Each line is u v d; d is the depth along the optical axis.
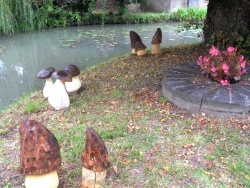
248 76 3.18
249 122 2.66
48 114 3.01
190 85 3.00
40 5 9.05
